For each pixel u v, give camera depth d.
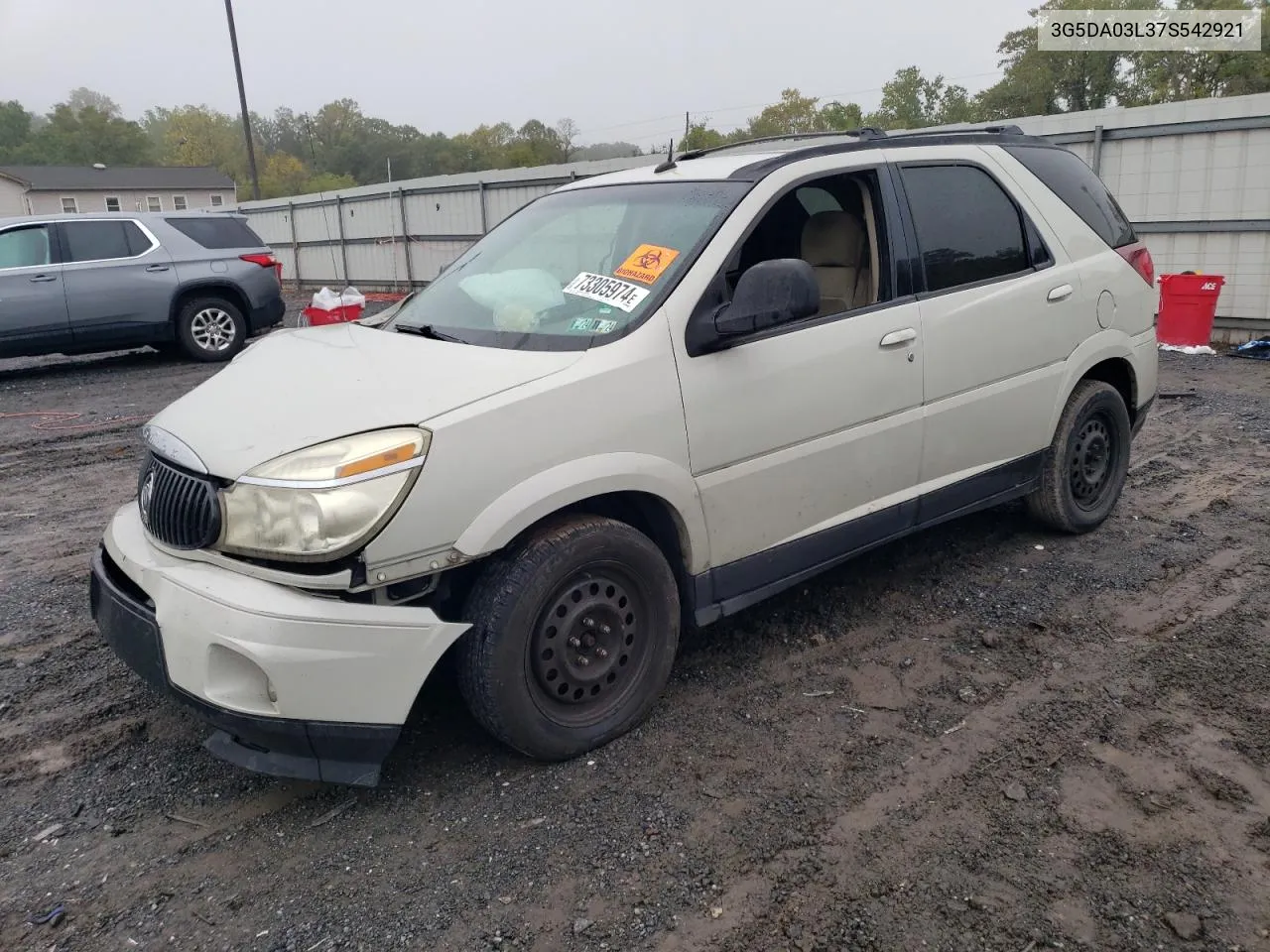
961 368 4.09
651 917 2.48
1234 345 10.75
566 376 3.03
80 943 2.46
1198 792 2.92
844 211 4.08
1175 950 2.32
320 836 2.86
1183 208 10.84
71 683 3.81
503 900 2.56
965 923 2.42
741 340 3.38
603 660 3.19
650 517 3.38
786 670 3.75
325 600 2.68
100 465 7.29
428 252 21.62
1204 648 3.82
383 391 2.99
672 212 3.64
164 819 2.96
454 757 3.24
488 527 2.82
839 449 3.71
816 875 2.61
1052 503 4.80
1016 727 3.31
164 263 11.99
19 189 62.69
